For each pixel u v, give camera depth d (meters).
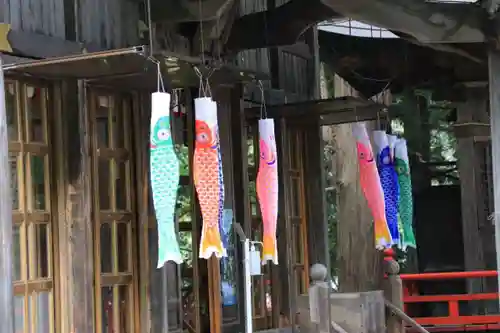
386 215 11.01
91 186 8.34
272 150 8.87
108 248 8.55
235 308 9.94
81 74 8.02
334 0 9.05
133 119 8.87
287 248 11.38
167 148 7.22
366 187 10.52
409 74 14.93
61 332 8.05
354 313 8.91
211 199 7.52
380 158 11.13
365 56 14.90
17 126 7.81
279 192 11.40
